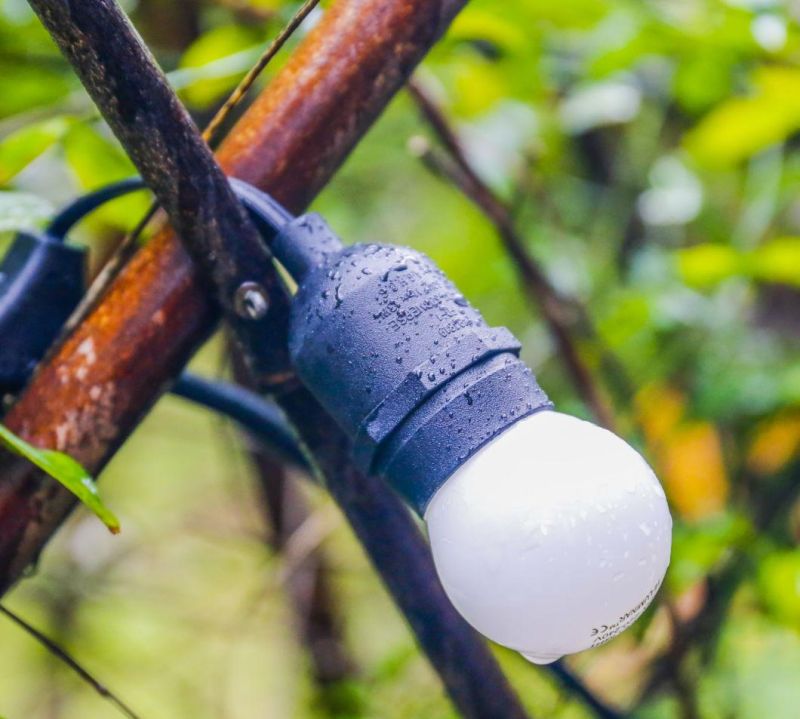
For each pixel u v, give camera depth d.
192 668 1.24
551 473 0.42
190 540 1.28
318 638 1.00
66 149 0.66
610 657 0.90
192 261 0.46
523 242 0.82
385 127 1.07
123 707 0.50
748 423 0.92
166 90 0.43
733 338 0.92
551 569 0.41
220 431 1.05
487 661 0.49
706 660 0.82
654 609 0.78
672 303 0.90
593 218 1.11
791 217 1.09
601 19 0.82
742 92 0.86
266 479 0.98
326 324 0.44
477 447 0.42
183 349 0.47
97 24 0.42
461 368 0.42
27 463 0.47
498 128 0.89
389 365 0.43
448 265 1.06
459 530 0.42
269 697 1.24
